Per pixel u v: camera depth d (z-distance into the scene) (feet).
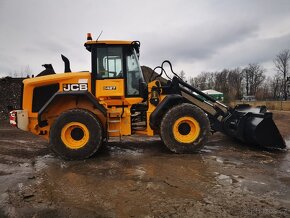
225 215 9.58
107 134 19.15
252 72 230.27
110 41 19.81
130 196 11.39
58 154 18.06
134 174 14.40
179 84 21.16
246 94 232.53
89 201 10.96
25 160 18.35
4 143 25.05
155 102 20.07
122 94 19.85
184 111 19.04
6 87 54.29
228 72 242.37
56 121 18.04
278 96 204.03
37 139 27.40
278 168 15.33
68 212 10.00
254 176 13.84
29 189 12.39
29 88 19.72
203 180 13.26
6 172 15.30
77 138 18.30
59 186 12.78
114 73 19.95
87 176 14.30
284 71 196.34
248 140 20.71
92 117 18.11
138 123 20.81
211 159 17.48
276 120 43.24
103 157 18.57
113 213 9.88
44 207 10.43
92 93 19.81
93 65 19.84
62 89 19.79
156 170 15.08
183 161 16.98
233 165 15.98
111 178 13.85
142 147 21.83
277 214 9.63
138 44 20.58
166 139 19.02
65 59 21.35
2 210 10.22
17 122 19.27
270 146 19.90
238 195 11.32
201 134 19.20
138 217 9.56
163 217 9.53
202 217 9.46
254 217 9.43
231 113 21.89
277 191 11.76
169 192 11.75
